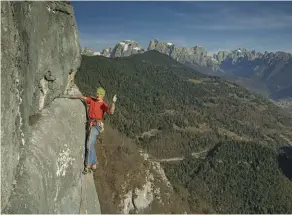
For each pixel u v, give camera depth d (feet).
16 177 28.35
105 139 298.97
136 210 267.59
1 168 25.34
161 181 304.71
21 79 29.43
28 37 30.81
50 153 33.45
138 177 277.23
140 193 270.67
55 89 39.55
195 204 343.46
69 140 37.68
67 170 36.55
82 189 40.78
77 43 45.47
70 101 41.60
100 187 248.52
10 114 26.76
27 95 31.17
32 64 32.37
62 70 40.98
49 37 36.94
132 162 286.87
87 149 41.34
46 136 33.91
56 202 34.24
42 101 36.91
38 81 35.01
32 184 29.25
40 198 30.07
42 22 34.83
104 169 266.36
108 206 242.37
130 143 323.16
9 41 26.45
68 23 42.27
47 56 36.45
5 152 25.94
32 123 33.88
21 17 29.14
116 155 287.07
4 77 25.53
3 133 25.52
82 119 42.57
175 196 311.88
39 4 33.88
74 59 44.83
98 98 41.86
